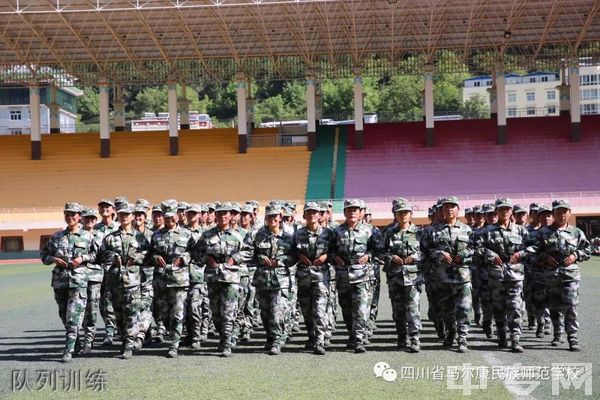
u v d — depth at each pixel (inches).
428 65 2030.0
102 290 505.4
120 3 1619.1
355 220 457.4
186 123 2287.2
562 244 450.3
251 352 469.4
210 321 537.6
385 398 339.6
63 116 3666.3
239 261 462.0
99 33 1838.1
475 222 583.2
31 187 1923.0
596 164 1865.2
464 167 1914.4
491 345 476.7
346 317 474.3
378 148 2042.3
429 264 470.9
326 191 1841.8
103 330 587.8
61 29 1804.9
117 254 454.9
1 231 1700.3
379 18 1759.4
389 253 456.8
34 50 1973.4
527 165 1893.5
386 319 621.6
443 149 2005.4
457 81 4982.8
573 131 1961.1
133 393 357.7
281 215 469.4
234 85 4416.8
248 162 2001.7
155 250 464.4
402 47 2011.6
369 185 1860.2
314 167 1963.6
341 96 4323.3
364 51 2015.3
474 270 513.7
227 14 1708.9
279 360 437.1
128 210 460.4
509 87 4975.4
